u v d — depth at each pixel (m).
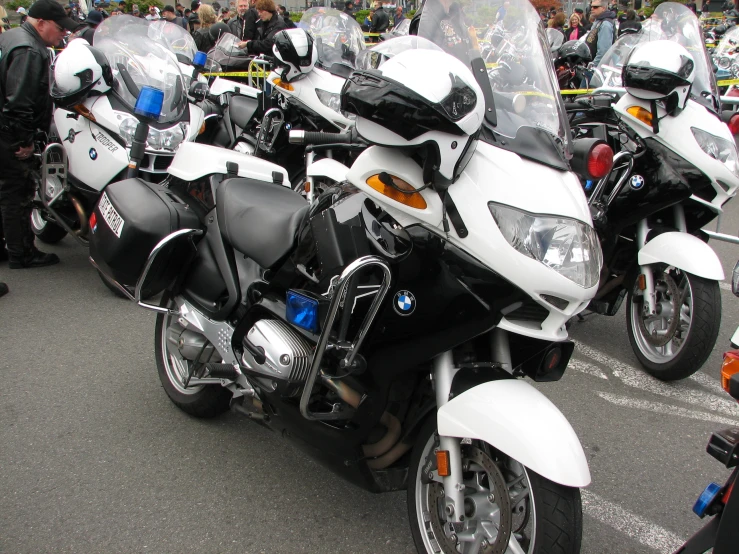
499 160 2.17
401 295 2.25
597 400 3.86
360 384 2.41
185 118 5.31
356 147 2.52
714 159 3.83
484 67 2.38
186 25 14.72
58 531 2.72
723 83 8.14
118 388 3.85
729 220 7.27
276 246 2.78
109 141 4.94
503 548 2.11
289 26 10.20
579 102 4.45
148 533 2.72
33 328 4.61
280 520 2.82
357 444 2.45
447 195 2.13
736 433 1.94
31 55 5.09
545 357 2.26
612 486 3.08
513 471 2.26
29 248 5.72
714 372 4.21
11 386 3.84
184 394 3.51
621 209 4.02
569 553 1.98
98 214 3.23
